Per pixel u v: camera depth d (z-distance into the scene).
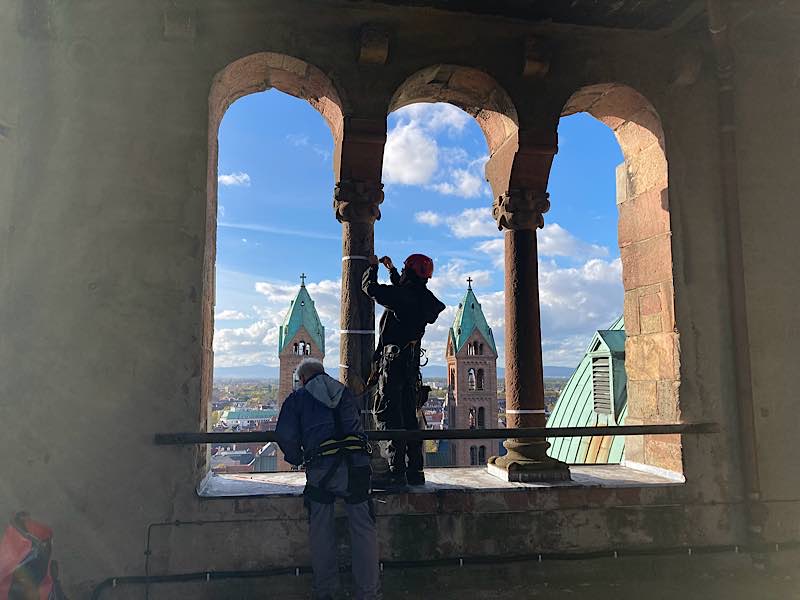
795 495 5.48
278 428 4.12
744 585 4.97
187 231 4.87
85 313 4.65
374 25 5.28
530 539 5.01
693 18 5.70
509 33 5.64
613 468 6.11
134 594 4.46
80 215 4.74
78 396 4.57
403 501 4.86
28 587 3.66
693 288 5.64
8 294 4.57
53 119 4.79
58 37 4.88
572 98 6.00
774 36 6.02
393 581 4.76
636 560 5.14
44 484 4.45
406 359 5.02
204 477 5.04
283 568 4.59
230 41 5.12
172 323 4.76
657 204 5.86
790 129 5.96
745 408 5.44
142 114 4.92
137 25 5.01
